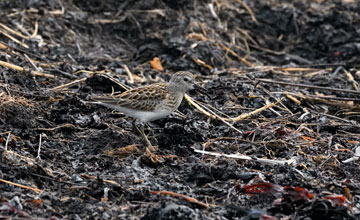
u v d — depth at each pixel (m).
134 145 11.64
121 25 19.28
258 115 13.75
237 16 20.78
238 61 18.94
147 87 12.33
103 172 10.66
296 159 11.35
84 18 19.08
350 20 20.50
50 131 12.04
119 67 16.75
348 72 17.64
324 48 20.06
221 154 11.39
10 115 12.08
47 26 18.03
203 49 18.02
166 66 17.36
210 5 20.52
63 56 16.75
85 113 13.18
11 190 9.62
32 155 10.97
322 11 20.94
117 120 12.86
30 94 13.34
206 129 12.77
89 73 15.61
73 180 10.15
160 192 9.78
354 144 12.40
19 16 17.95
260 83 15.71
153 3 19.91
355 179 10.97
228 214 9.47
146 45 18.11
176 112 13.69
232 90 15.09
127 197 9.75
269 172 10.90
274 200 9.80
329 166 11.36
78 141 11.87
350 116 14.42
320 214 9.48
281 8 21.14
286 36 20.80
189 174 10.66
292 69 17.97
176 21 19.25
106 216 9.15
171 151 11.78
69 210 9.26
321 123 13.41
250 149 11.94
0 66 14.30
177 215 8.91
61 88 14.38
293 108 14.53
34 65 15.18
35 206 9.18
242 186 10.12
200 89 14.68
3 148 10.66
